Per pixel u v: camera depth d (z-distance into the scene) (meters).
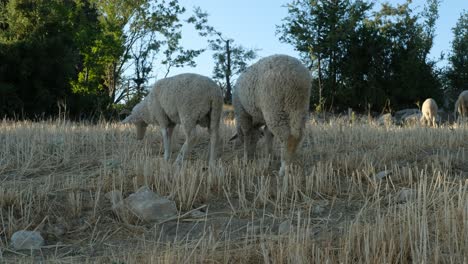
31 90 24.64
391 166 8.25
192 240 5.53
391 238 4.72
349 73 32.38
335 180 7.49
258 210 6.72
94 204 6.94
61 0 31.55
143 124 9.91
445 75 37.94
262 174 7.79
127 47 35.59
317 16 32.41
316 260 4.54
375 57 32.00
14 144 10.62
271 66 7.55
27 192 7.30
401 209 5.65
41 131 11.88
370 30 32.53
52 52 24.86
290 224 5.51
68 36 26.61
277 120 7.56
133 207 6.67
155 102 8.92
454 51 38.47
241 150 10.37
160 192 7.29
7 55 23.70
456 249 4.62
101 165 9.15
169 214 6.64
